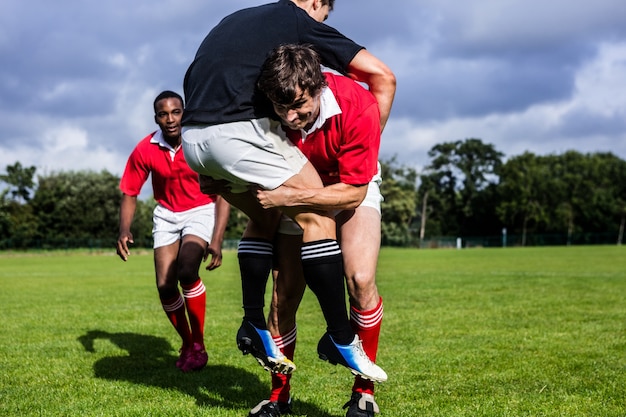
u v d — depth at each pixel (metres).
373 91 3.03
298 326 6.79
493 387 3.95
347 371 4.53
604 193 72.69
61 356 5.24
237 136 2.76
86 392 3.93
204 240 4.82
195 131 2.88
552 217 74.00
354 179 2.88
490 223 82.94
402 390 3.90
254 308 3.12
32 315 8.20
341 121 2.81
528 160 76.12
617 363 4.65
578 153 83.62
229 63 2.79
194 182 4.91
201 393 3.90
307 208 2.89
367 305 3.02
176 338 6.23
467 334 6.09
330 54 2.98
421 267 19.70
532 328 6.43
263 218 3.17
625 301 8.89
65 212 58.16
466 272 16.52
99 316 8.07
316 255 2.86
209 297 10.44
